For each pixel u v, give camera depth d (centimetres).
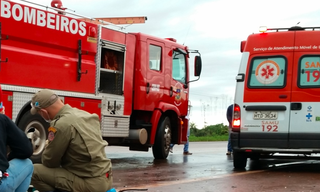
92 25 995
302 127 929
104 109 1028
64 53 930
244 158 995
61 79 916
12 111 814
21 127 832
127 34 1115
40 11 876
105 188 504
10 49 817
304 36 955
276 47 963
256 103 959
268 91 955
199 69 1276
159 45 1222
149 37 1188
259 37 981
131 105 1126
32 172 469
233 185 756
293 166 1087
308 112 928
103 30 1027
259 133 951
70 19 941
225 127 4059
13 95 816
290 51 955
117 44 1075
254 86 966
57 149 486
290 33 963
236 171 962
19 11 834
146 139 1170
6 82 809
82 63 965
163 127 1229
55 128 484
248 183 779
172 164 1105
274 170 985
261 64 967
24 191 463
